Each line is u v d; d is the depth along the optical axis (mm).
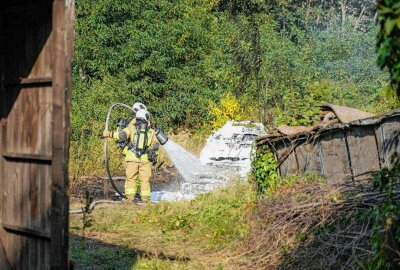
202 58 34531
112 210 16500
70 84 7363
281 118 14508
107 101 30000
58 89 7348
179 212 15414
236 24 37156
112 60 31875
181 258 12070
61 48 7320
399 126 11953
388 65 6750
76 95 29031
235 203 15008
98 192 20156
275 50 30812
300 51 34281
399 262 7945
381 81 29875
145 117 18375
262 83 29547
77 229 14586
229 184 17109
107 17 32719
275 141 14016
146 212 15828
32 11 8000
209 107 31609
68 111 7359
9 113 8445
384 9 6480
